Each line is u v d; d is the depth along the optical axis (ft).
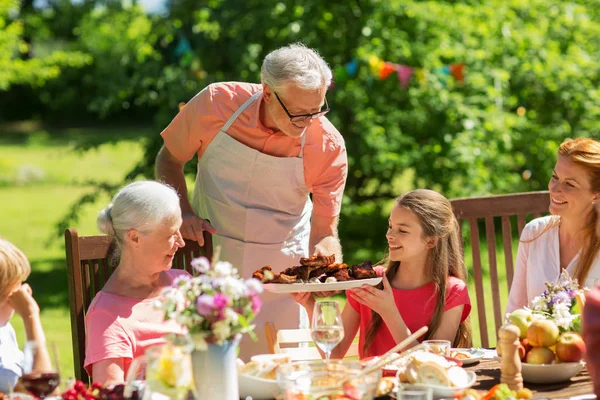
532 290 11.75
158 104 31.35
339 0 29.53
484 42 29.91
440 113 29.55
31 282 32.60
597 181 10.99
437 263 11.02
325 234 12.58
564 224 11.62
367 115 28.94
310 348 10.50
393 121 29.66
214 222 12.40
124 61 30.81
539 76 29.60
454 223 11.26
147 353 6.88
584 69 30.45
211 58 29.99
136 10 36.73
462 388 7.77
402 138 29.60
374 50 28.68
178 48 28.40
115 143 31.12
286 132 11.27
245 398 8.16
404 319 11.07
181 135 12.38
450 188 29.60
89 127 96.32
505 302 25.43
